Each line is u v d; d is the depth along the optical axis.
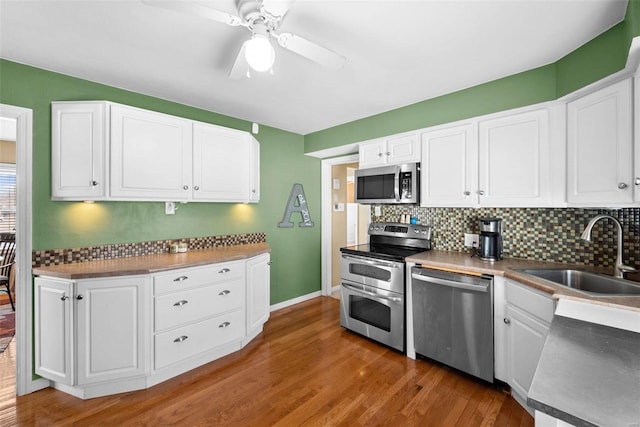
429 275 2.26
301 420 1.71
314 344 2.70
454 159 2.43
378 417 1.73
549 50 1.83
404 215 3.05
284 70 2.12
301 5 1.43
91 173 2.07
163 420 1.71
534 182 2.02
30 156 2.00
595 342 0.93
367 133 3.16
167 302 2.09
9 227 4.43
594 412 0.59
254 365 2.33
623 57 1.51
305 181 4.01
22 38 1.70
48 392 1.98
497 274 1.95
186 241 2.80
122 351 1.94
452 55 1.90
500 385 2.03
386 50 1.84
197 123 2.57
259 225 3.45
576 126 1.79
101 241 2.31
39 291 1.96
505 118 2.16
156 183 2.32
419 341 2.37
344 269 2.97
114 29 1.62
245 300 2.60
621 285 1.60
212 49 1.83
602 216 1.70
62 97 2.13
